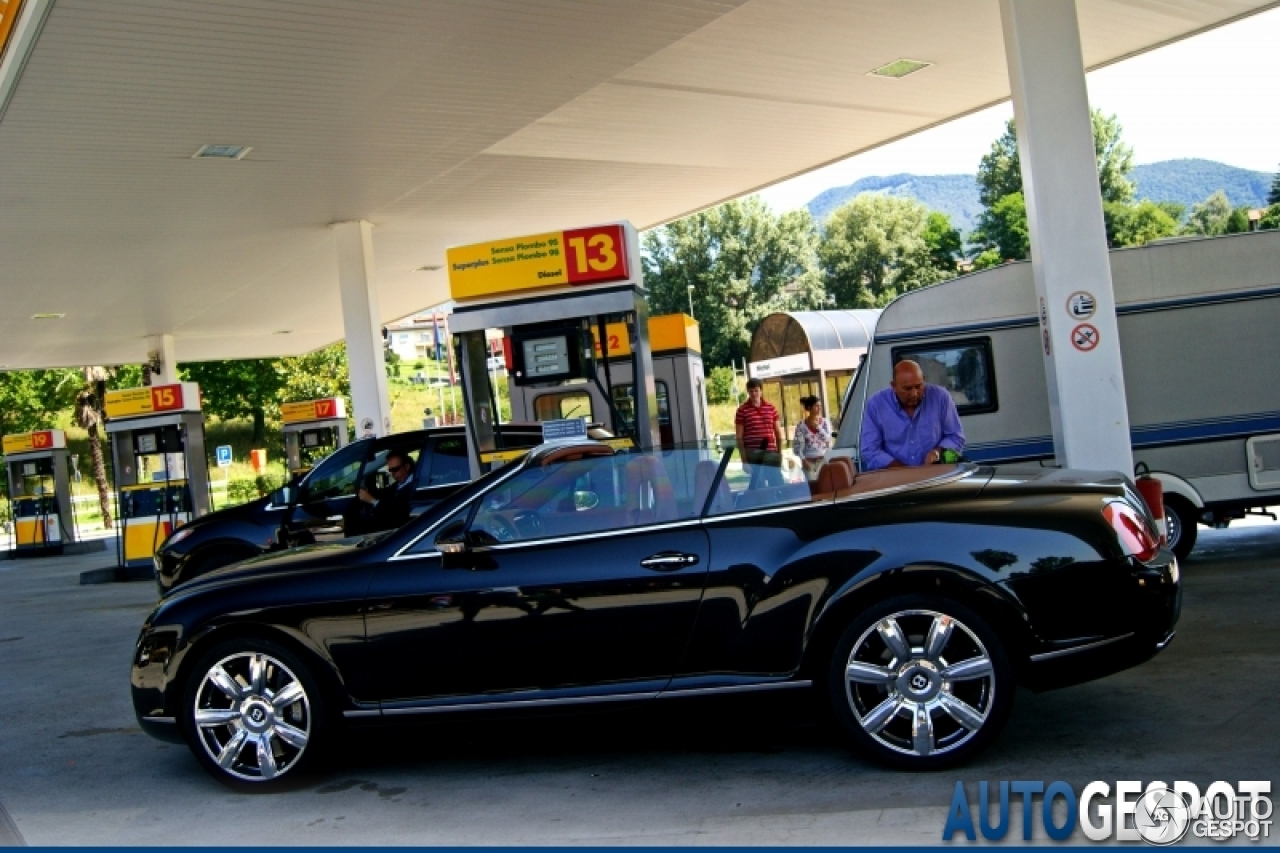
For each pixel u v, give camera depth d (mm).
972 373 11281
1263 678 6258
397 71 12039
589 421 13656
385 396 19344
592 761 5867
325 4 10070
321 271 23422
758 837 4586
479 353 11406
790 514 5434
